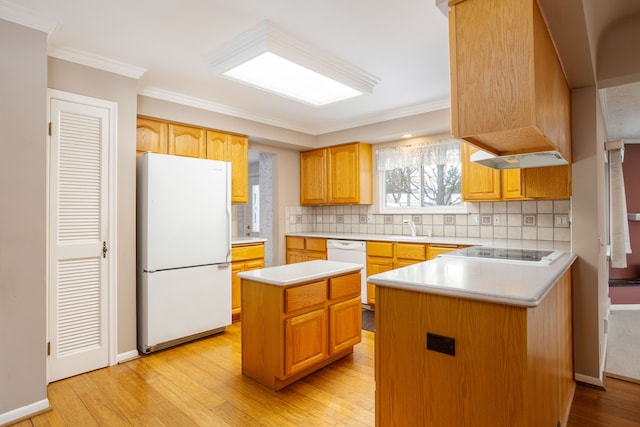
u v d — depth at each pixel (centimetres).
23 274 202
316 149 507
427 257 362
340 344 262
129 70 275
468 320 125
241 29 223
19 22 201
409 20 214
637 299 463
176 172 302
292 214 520
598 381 236
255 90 333
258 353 235
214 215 328
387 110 400
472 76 138
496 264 190
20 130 202
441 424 132
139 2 193
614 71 229
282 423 189
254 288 238
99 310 259
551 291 158
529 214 350
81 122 253
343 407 205
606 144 326
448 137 407
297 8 201
